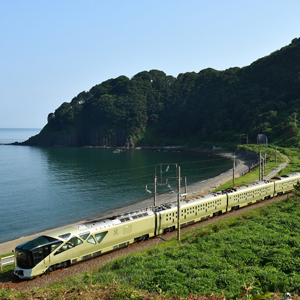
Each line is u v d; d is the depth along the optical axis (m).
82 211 64.19
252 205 53.66
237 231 34.59
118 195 77.62
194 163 141.88
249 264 25.62
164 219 37.84
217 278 21.77
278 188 59.78
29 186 88.75
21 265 26.22
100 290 18.16
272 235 31.88
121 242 33.06
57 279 25.94
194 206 42.31
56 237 27.92
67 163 142.50
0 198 74.81
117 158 166.50
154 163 142.38
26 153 196.00
